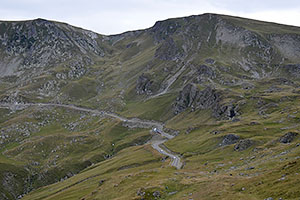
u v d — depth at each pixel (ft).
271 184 157.58
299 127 402.11
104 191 299.79
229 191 175.63
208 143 472.85
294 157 214.48
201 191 201.57
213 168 307.99
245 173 217.97
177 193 222.07
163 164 426.92
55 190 523.70
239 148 373.61
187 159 421.59
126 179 316.40
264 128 440.86
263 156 276.82
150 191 235.20
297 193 131.85
